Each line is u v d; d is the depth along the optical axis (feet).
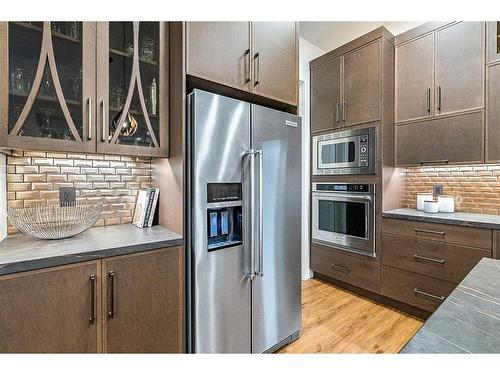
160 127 5.13
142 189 6.11
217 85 5.40
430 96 7.97
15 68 3.93
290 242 6.36
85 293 3.83
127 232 5.14
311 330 7.06
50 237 4.40
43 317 3.53
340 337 6.74
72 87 4.37
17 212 4.16
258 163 5.48
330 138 9.83
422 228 7.52
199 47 5.06
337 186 9.64
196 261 4.74
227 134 5.11
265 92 6.08
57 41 4.27
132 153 4.84
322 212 10.21
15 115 3.90
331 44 10.78
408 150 8.48
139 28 5.08
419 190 9.33
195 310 4.75
